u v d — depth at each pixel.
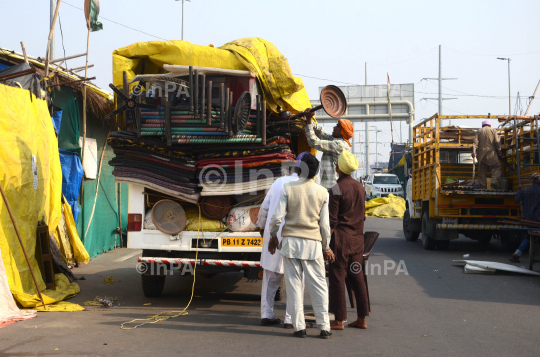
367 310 5.43
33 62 8.80
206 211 6.43
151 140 6.32
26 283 6.11
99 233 11.55
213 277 8.92
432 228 12.55
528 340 4.95
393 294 7.34
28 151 6.70
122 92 6.73
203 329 5.24
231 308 6.41
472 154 13.09
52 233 7.80
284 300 6.94
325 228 5.06
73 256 9.28
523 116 12.65
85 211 10.62
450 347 4.69
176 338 4.85
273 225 4.97
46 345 4.49
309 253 4.98
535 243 10.52
